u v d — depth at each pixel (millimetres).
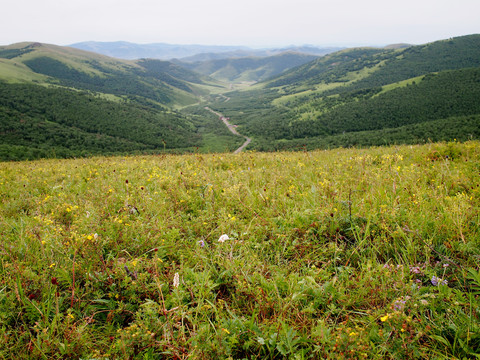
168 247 3492
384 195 4402
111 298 2695
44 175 9539
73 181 8016
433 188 4605
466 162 6785
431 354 2020
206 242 3629
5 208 5285
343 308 2428
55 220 4332
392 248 3270
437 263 2898
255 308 2508
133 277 2865
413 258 3076
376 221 3623
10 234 3914
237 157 11344
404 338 2025
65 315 2557
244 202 4801
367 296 2578
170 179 6590
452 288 2609
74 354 2174
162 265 3105
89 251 3039
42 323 2414
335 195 4527
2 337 2184
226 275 2990
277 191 5234
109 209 4539
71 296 2699
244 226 3941
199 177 6730
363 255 3262
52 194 6516
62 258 3111
